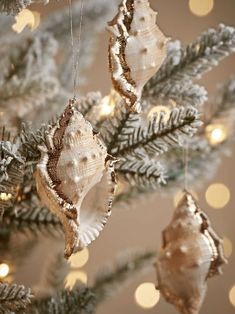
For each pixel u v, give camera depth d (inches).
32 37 25.0
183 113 18.6
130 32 16.3
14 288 17.6
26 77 23.0
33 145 16.9
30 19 27.1
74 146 15.1
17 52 24.4
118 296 38.8
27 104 22.9
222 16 38.3
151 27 16.5
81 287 22.8
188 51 20.6
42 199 15.2
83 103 19.9
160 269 19.2
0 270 24.5
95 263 38.7
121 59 16.2
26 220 21.0
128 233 39.2
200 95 20.2
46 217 20.9
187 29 38.4
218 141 25.9
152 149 18.9
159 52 16.6
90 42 28.8
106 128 19.0
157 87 20.2
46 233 21.3
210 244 18.9
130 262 28.3
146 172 19.0
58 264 27.1
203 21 38.4
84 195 15.2
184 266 18.6
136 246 39.2
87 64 28.8
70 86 27.4
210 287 38.6
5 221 20.9
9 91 22.3
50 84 22.7
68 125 15.3
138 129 18.9
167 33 38.4
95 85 38.5
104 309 38.8
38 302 22.5
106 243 39.0
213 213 38.9
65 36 27.9
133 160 19.2
